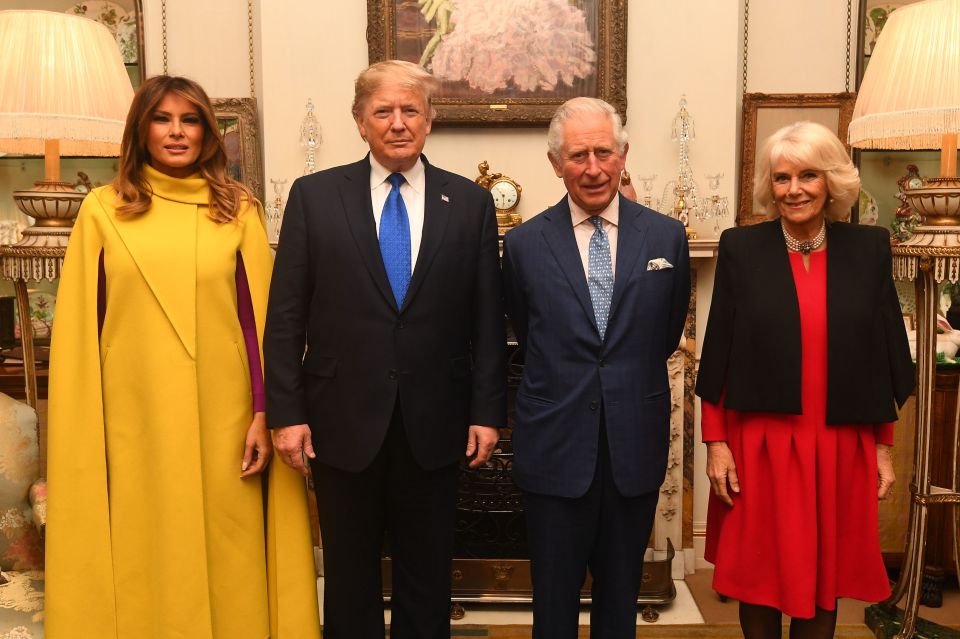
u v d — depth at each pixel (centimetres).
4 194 360
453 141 332
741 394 204
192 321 203
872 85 250
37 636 205
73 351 206
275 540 213
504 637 285
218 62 347
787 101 338
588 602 304
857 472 206
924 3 240
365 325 200
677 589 320
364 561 211
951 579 321
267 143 329
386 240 204
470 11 322
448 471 211
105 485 204
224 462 206
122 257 202
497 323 212
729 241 213
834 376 198
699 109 326
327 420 202
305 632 212
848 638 278
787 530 201
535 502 204
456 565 302
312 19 326
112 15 357
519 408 206
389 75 199
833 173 197
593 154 192
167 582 200
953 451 268
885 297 205
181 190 209
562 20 321
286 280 203
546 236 204
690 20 324
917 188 258
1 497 226
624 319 197
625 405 196
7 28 246
